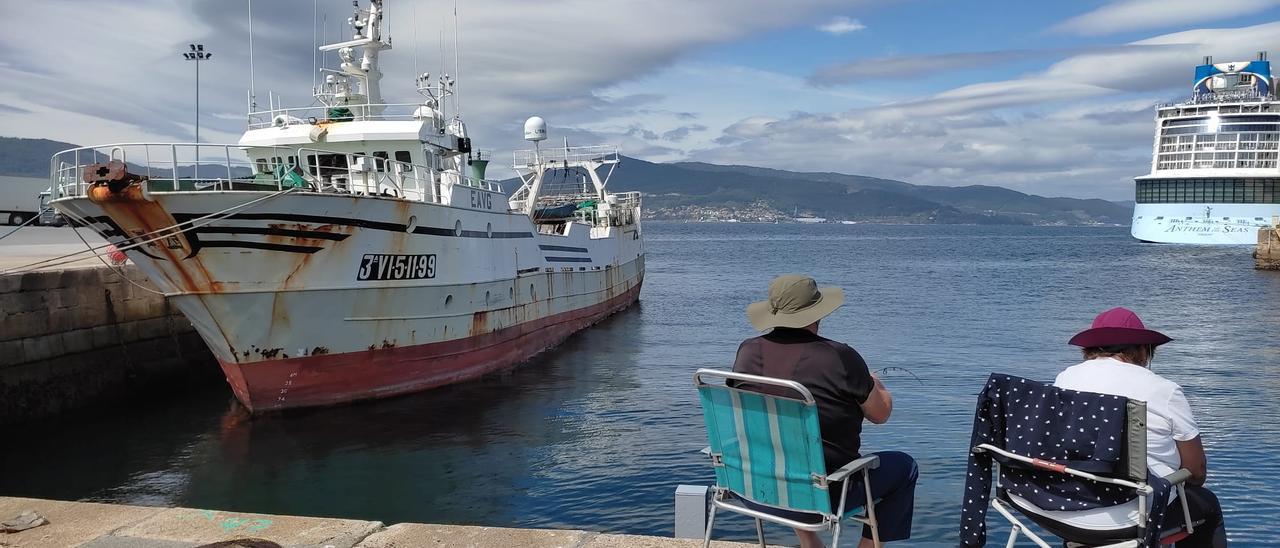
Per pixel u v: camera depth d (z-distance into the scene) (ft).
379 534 18.25
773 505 14.66
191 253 47.85
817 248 400.06
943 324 105.70
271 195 47.52
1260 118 315.37
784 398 13.67
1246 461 42.01
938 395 58.85
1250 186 319.68
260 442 48.39
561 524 35.24
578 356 78.54
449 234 58.75
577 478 41.11
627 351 81.87
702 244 459.73
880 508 15.60
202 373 67.51
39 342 53.11
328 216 50.16
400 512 37.29
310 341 52.34
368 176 56.70
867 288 164.35
